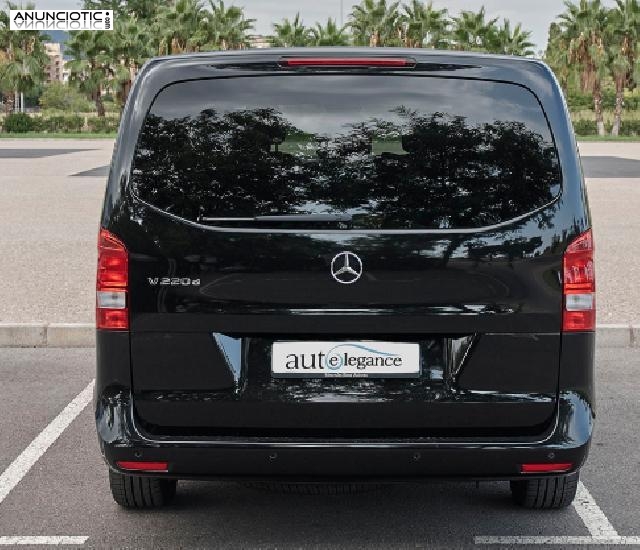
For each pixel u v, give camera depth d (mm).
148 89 3947
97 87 83875
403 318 3871
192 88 3932
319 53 3926
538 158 3924
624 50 80625
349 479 3896
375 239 3852
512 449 3871
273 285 3867
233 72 3920
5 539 4457
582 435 3928
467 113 3906
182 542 4406
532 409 3934
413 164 3877
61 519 4711
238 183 3887
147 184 3926
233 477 3912
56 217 17609
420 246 3859
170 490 4895
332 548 4324
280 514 4758
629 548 4359
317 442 3844
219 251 3877
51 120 77688
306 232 3859
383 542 4395
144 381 3945
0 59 88312
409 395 3883
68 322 8961
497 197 3898
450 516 4730
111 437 3918
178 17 83000
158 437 3918
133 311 3928
